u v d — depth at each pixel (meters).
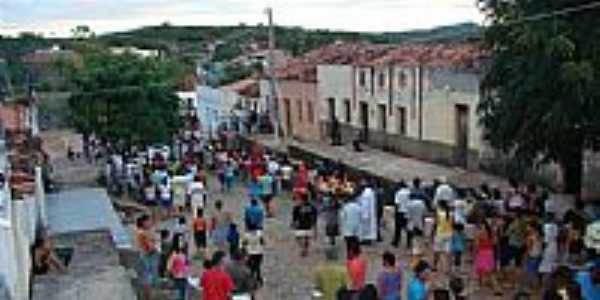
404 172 31.77
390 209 23.89
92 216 23.27
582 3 18.75
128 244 19.34
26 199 17.05
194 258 21.72
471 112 30.95
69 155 52.44
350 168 32.72
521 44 18.70
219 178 34.56
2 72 39.34
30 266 16.98
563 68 18.12
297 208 22.30
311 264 21.20
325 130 43.75
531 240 17.47
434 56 34.44
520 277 18.20
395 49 39.97
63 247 18.39
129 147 41.22
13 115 26.42
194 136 44.03
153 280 17.58
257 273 19.00
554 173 26.64
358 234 22.03
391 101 37.03
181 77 72.06
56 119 64.31
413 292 13.59
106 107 42.47
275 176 30.94
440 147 33.41
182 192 27.88
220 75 70.44
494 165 29.88
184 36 103.38
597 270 13.45
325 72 43.22
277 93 49.66
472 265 19.69
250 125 50.16
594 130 19.41
